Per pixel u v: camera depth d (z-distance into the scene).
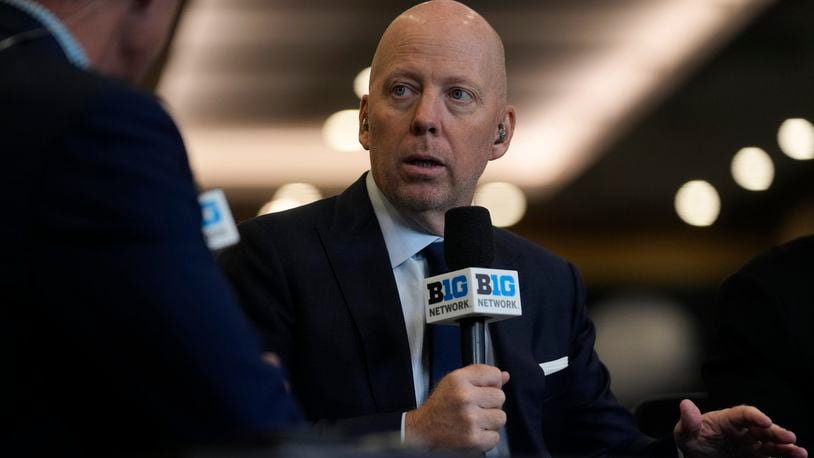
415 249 5.07
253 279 4.96
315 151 19.97
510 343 5.13
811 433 5.26
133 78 3.01
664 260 22.25
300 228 5.13
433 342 4.90
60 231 2.44
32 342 2.47
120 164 2.49
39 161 2.47
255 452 2.05
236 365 2.51
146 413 2.45
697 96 17.28
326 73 16.75
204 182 20.83
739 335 5.49
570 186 21.20
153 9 2.92
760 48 15.70
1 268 2.44
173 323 2.45
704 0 14.73
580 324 5.58
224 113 18.33
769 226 21.23
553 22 15.38
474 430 4.26
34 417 2.47
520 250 5.50
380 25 15.16
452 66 4.97
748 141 18.62
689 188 20.42
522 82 17.44
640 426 6.09
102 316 2.42
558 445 5.41
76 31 2.83
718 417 4.76
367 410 4.77
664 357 22.00
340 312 4.90
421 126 4.88
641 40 15.87
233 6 14.49
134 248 2.46
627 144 19.31
